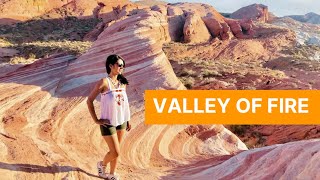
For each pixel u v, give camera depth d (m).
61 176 4.96
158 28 14.80
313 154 4.14
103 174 5.19
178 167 6.63
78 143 6.71
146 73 10.89
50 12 89.62
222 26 65.69
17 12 84.75
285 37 66.12
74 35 73.62
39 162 5.23
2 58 43.12
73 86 10.16
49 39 68.69
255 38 66.94
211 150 8.23
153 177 5.75
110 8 94.31
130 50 11.68
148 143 7.60
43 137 6.58
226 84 22.70
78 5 93.19
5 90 9.13
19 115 7.45
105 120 4.72
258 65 45.56
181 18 66.12
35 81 10.30
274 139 15.60
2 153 5.25
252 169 5.18
